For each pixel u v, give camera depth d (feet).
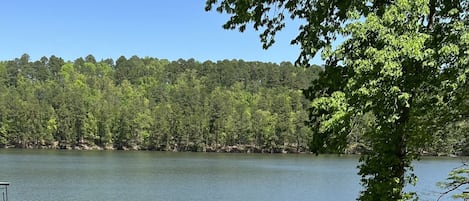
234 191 120.88
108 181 140.67
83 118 363.97
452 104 27.22
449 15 24.25
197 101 423.64
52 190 118.21
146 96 483.92
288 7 26.84
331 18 25.52
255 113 374.22
